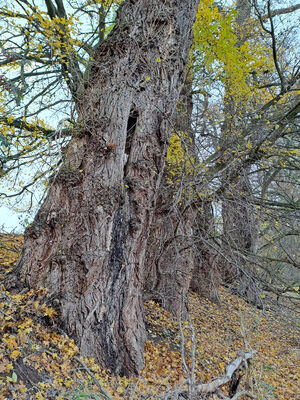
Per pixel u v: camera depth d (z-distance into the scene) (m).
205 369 5.71
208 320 8.78
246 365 4.34
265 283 8.72
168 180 7.37
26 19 6.33
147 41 5.28
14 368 3.28
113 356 4.37
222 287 11.88
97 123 4.82
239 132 7.80
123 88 5.06
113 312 4.50
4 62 6.71
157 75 5.32
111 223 4.63
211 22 8.42
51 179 4.85
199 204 7.57
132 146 5.14
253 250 10.00
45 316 4.16
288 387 6.45
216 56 8.80
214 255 10.05
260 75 10.14
